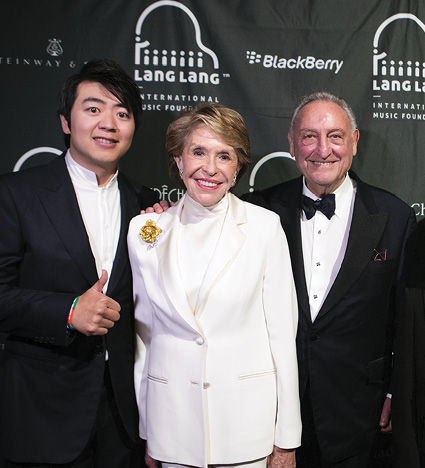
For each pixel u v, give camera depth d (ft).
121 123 6.06
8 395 5.85
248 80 8.32
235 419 5.29
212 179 5.35
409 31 8.40
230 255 5.37
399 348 5.93
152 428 5.49
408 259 6.75
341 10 8.34
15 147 8.13
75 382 5.85
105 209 6.22
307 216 6.73
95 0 8.11
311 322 6.34
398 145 8.49
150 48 8.21
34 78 8.08
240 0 8.25
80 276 5.84
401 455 5.68
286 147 8.42
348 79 8.38
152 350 5.65
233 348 5.35
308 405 6.45
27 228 5.79
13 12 8.00
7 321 5.64
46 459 5.73
